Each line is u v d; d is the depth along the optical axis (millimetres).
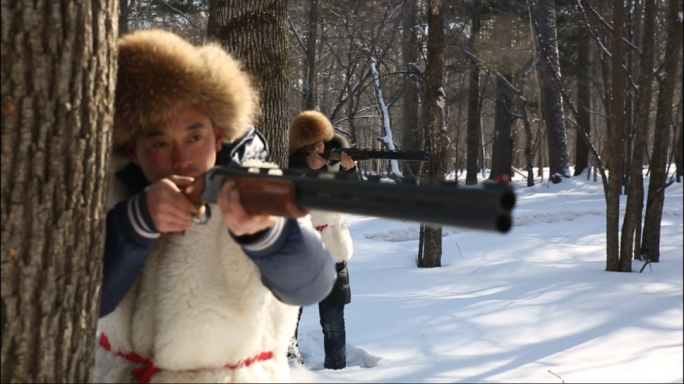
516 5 16359
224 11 5059
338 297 4645
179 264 1727
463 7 16406
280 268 1618
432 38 8938
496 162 22031
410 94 17797
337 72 23922
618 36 7906
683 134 15672
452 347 4797
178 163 1756
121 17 16203
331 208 1263
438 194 1075
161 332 1730
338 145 6066
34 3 1408
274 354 1899
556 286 6766
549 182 20531
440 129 9039
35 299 1459
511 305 5906
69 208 1481
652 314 5375
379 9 18234
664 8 13523
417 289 7223
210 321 1716
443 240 11820
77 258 1510
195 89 1719
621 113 7918
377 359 4645
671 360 4227
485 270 8367
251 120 2043
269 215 1429
